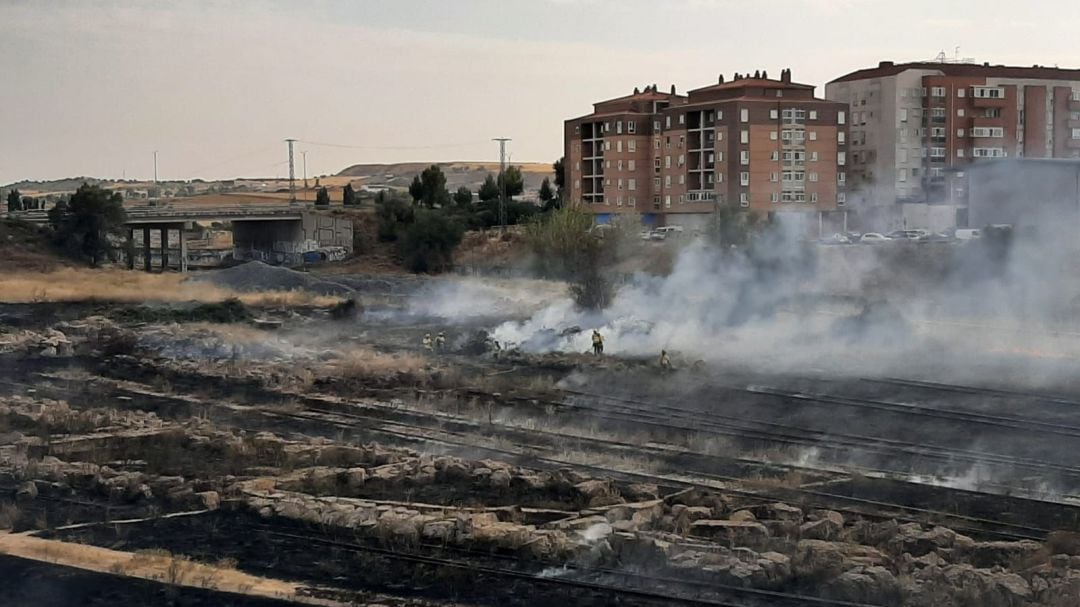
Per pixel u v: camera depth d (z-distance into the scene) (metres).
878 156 135.62
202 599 26.31
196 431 43.31
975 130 134.75
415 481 36.38
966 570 26.45
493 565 28.67
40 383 56.81
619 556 28.91
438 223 127.38
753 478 36.56
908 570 27.11
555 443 42.28
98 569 28.31
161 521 32.66
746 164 129.38
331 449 39.94
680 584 26.95
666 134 139.38
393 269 129.50
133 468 38.44
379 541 30.59
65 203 139.75
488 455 40.56
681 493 34.28
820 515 31.47
